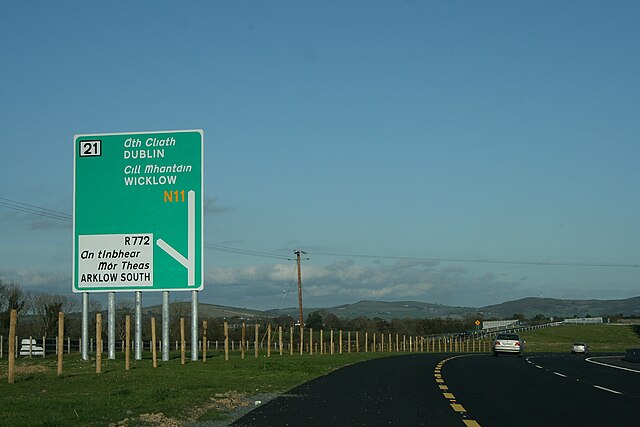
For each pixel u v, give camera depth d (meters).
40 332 64.31
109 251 30.50
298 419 14.46
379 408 16.34
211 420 14.49
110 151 30.69
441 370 31.53
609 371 33.31
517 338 57.16
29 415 13.52
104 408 14.76
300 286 73.06
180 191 30.41
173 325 71.00
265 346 71.62
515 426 13.62
